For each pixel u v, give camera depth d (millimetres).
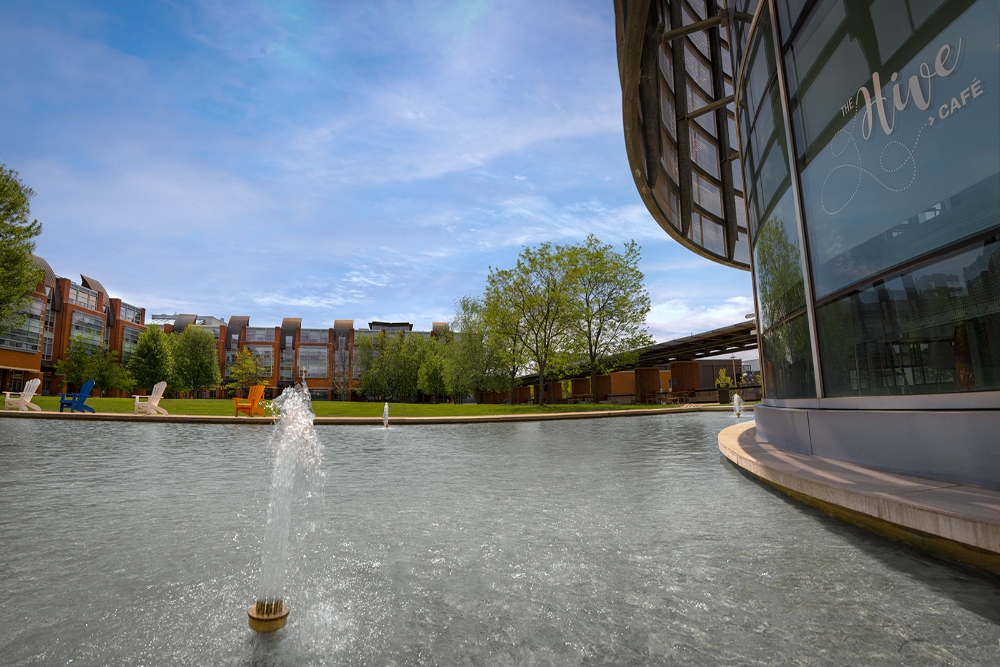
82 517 4355
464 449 10289
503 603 2557
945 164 4410
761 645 2137
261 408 19969
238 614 2404
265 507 4770
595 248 32375
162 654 2016
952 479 4230
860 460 5215
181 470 7168
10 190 25641
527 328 32500
